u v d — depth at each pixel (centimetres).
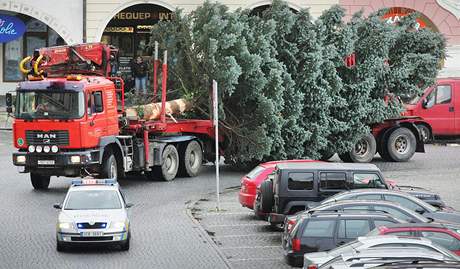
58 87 6638
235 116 7881
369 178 5381
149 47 8250
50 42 10700
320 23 8044
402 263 2850
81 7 9950
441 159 8731
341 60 8200
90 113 6681
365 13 10250
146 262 4691
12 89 10662
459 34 10444
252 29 7875
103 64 7200
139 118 7244
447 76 10425
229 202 6619
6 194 6612
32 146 6631
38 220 5731
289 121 7925
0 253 4862
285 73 7881
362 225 4278
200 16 7912
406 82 8550
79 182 5247
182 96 7925
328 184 5362
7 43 10694
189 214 6088
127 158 7112
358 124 8306
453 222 4616
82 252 4941
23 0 9888
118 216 4944
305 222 4300
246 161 8081
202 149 7888
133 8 10512
